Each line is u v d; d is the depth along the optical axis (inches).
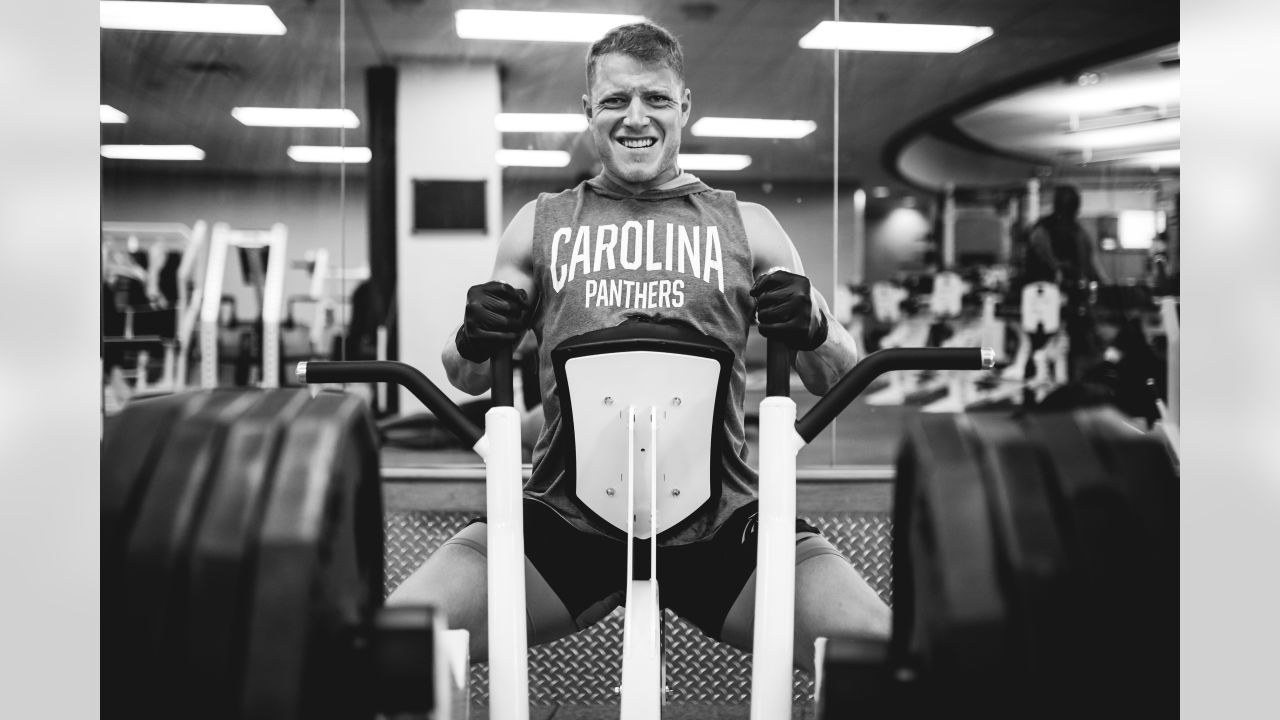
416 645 40.2
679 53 61.1
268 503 39.8
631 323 49.9
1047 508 40.4
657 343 48.1
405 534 79.7
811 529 60.4
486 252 253.4
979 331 308.8
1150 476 41.7
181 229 274.5
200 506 39.7
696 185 62.4
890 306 316.2
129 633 38.7
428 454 206.5
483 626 56.8
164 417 42.3
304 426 42.4
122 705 38.6
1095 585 39.7
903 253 314.8
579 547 57.3
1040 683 38.8
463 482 79.8
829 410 46.0
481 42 244.1
